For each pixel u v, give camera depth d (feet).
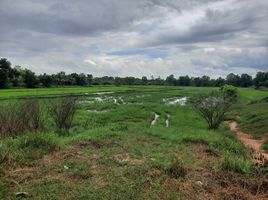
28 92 150.92
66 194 19.95
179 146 36.70
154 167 25.82
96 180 22.71
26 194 19.56
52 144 30.94
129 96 158.20
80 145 34.27
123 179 22.93
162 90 229.66
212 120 59.57
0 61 226.38
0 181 21.56
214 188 21.49
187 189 21.21
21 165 25.57
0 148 26.61
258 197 20.27
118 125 53.16
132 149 33.63
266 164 27.07
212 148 34.96
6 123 36.60
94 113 75.72
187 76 388.78
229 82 352.08
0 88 209.97
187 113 83.30
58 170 24.72
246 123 62.34
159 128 52.03
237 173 24.54
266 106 89.04
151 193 20.21
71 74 298.97
